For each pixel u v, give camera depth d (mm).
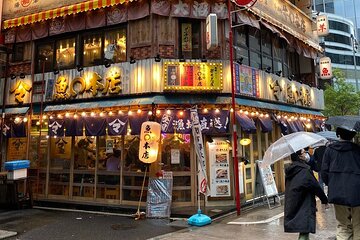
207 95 10195
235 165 9500
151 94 10211
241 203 10625
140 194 10250
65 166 11703
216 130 9812
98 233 7711
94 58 11680
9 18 13148
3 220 9219
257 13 11719
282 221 8352
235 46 11531
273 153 5633
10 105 12680
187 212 9375
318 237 6711
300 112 14258
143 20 10734
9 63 13000
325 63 17109
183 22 10797
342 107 28469
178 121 9727
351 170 5203
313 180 5129
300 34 15539
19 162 10656
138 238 7207
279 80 13289
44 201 11398
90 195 11062
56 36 12383
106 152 11039
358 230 5387
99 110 10336
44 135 12234
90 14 11445
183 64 10031
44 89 12000
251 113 11016
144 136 9234
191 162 10336
